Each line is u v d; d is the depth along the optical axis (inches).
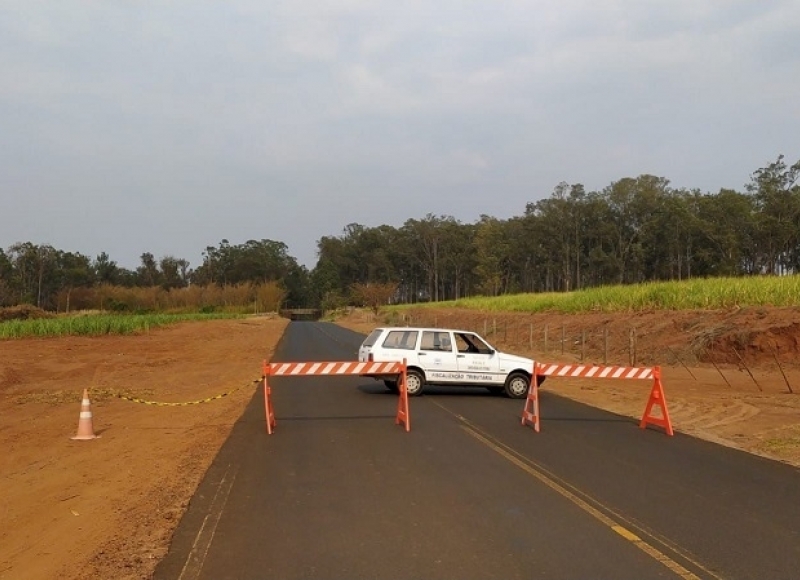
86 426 491.5
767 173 2810.0
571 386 784.9
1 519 315.3
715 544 255.4
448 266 4881.9
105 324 1601.9
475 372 677.9
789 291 1055.0
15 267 3511.3
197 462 398.9
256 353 1250.6
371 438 460.8
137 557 247.1
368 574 225.0
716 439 471.8
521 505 304.2
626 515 290.4
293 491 327.6
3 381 816.3
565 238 3681.1
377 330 706.2
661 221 3196.4
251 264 4997.5
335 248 5413.4
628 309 1344.7
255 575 225.0
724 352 928.9
